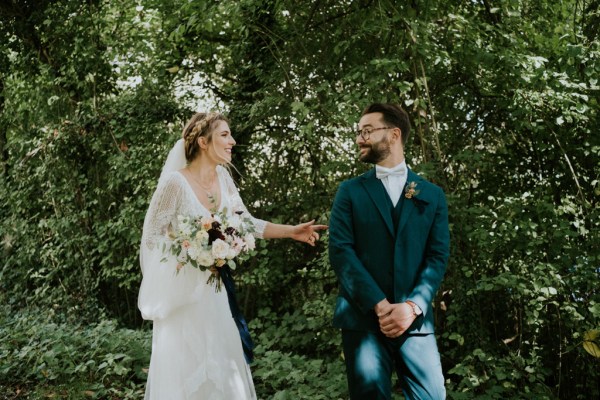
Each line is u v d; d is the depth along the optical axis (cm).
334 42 503
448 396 394
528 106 437
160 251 297
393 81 427
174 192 297
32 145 738
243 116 593
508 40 459
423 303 256
